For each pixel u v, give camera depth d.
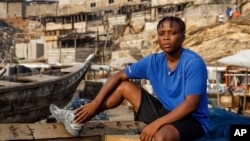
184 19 59.69
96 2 83.81
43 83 14.27
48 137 4.71
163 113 4.62
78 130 4.72
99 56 67.88
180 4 65.06
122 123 5.15
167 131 4.11
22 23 99.12
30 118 14.16
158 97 4.71
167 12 67.75
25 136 4.63
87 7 86.12
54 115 5.04
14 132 4.64
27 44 81.69
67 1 91.75
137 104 4.89
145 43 61.88
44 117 15.20
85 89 29.50
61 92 16.28
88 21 82.94
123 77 4.91
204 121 4.48
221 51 43.16
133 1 74.25
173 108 4.53
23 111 13.56
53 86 15.22
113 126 5.10
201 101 4.48
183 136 4.22
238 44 42.53
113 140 4.82
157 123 4.23
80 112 4.72
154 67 4.68
